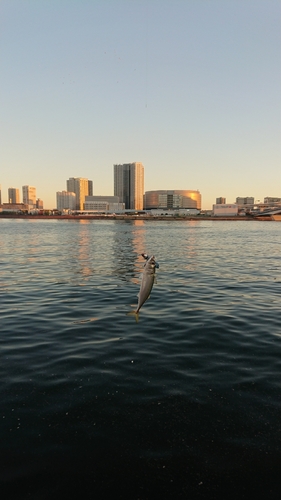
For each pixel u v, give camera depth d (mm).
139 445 4992
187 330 10047
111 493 4148
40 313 11828
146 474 4453
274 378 6992
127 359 7945
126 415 5715
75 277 19125
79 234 64062
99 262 25547
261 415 5711
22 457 4734
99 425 5445
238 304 13141
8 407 5914
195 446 4965
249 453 4820
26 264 24188
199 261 26484
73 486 4246
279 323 10719
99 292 15227
